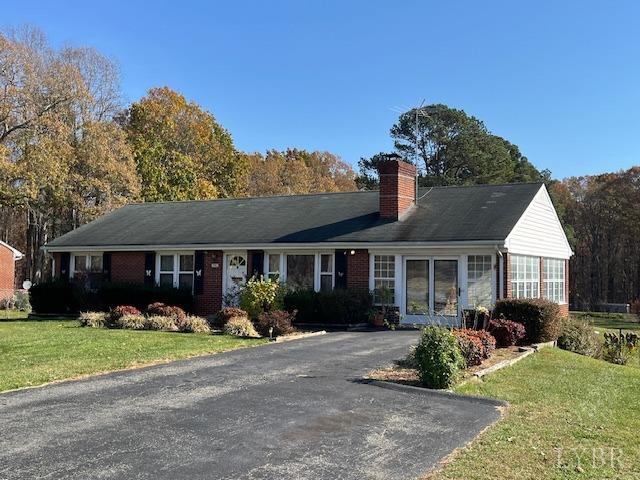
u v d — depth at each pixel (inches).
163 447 266.1
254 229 935.0
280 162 2783.0
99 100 1796.3
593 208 2349.9
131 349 538.3
